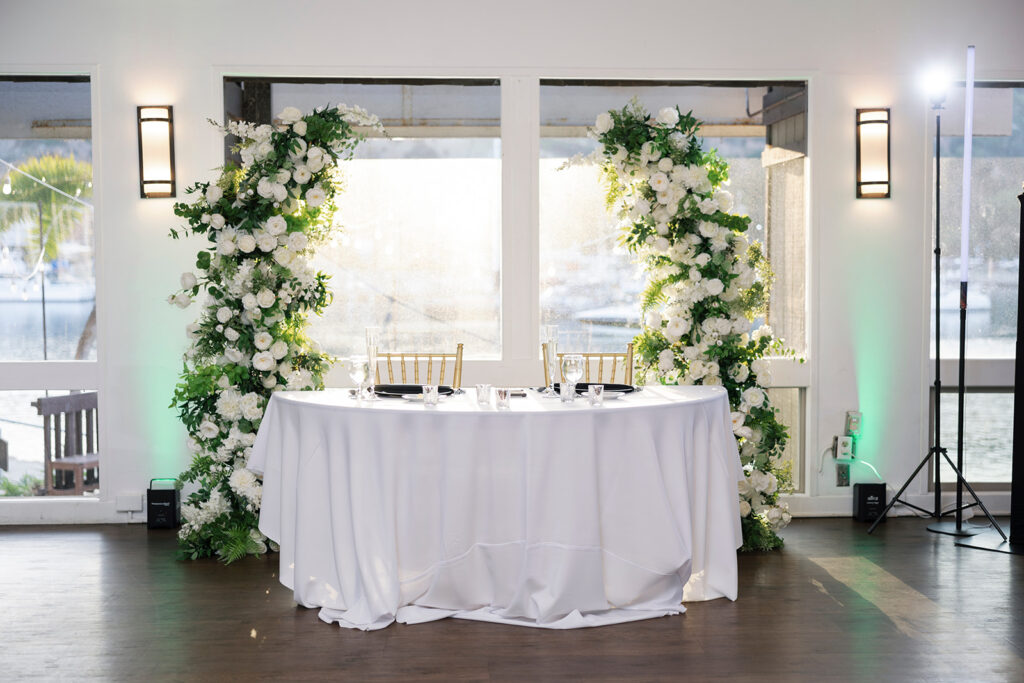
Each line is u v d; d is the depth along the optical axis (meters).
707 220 4.75
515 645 3.41
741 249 4.82
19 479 5.35
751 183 5.50
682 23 5.39
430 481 3.62
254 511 4.70
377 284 5.40
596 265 5.45
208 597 4.00
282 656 3.32
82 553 4.70
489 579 3.68
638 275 5.25
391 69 5.30
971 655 3.32
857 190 5.47
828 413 5.52
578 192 5.45
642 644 3.43
